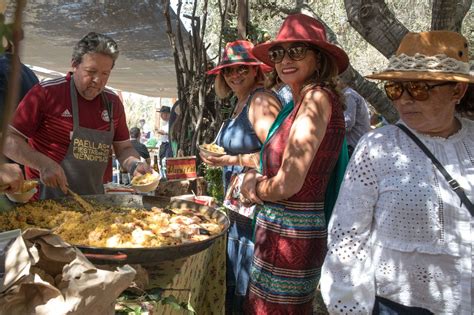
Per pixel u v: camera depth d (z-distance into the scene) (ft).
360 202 5.05
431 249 4.72
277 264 7.05
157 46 24.32
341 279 4.98
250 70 9.49
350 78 9.56
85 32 22.54
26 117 8.03
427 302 4.80
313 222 7.00
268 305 7.14
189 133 11.57
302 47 6.95
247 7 11.82
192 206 8.20
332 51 7.00
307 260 6.99
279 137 7.18
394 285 4.88
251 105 8.77
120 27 21.91
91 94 8.45
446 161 4.88
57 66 31.91
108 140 8.89
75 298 3.56
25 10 1.55
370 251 5.06
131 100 75.56
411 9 27.68
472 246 4.68
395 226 4.84
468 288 4.67
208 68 11.58
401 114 5.09
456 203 4.73
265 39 11.96
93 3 20.49
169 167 10.28
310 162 6.54
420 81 4.84
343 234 5.06
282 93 11.39
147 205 8.32
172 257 5.53
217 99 11.57
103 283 3.66
